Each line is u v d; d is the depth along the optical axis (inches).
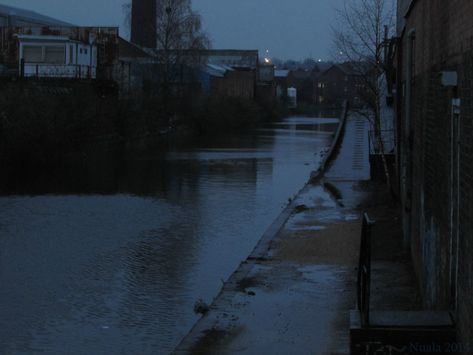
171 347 388.8
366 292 230.2
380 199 808.9
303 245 555.5
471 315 194.2
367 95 1512.1
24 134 1244.5
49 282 514.3
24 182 1067.9
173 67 2241.6
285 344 326.3
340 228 634.8
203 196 951.0
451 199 242.7
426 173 344.8
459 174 223.3
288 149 1731.1
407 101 498.6
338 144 1445.6
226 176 1179.9
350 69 1549.0
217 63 3836.1
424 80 363.6
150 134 2003.0
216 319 366.3
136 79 2144.4
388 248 528.4
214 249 627.2
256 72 4131.4
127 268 554.6
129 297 478.0
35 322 428.5
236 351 318.3
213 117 2363.4
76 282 514.3
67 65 1800.0
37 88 1472.7
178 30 2244.1
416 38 438.3
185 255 601.0
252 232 705.6
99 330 415.8
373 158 979.9
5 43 2075.5
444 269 260.8
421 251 372.5
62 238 667.4
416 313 239.3
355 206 767.1
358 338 227.0
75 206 854.5
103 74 1984.5
